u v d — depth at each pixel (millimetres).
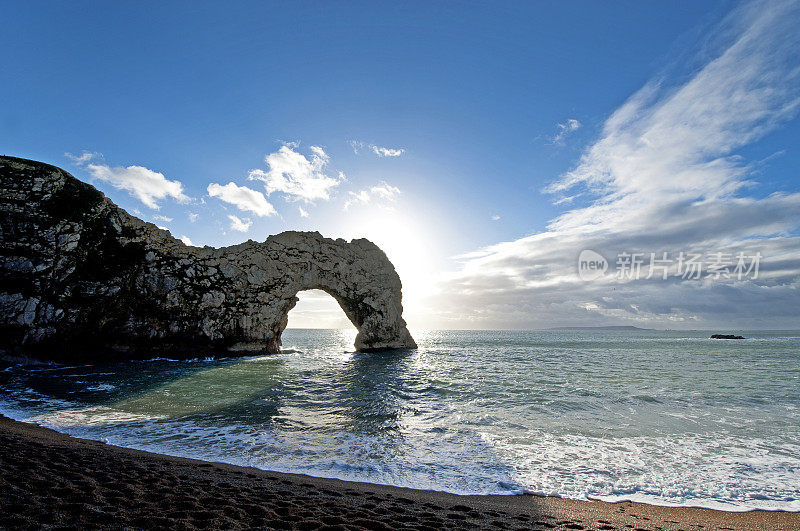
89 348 35562
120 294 36562
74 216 34000
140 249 38781
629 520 7770
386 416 16125
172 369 31000
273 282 46062
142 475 8164
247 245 45812
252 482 8633
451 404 18531
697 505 8805
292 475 9695
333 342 87375
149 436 12914
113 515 5793
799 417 16344
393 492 8836
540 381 25719
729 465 11086
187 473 8836
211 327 41344
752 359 43406
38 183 33094
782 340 96375
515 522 7336
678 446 12586
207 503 6809
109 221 37062
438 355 47875
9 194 31672
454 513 7555
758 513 8453
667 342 85688
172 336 39562
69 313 33094
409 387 23375
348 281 51719
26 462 8078
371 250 55062
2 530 4906
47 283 32094
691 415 16562
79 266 34250
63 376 26469
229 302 42844
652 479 10141
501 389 22609
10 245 31250
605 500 8953
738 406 18312
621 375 28828
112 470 8320
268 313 45250
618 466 10945
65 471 7770
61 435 12492
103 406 17297
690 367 34781
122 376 26641
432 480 9805
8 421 14172
